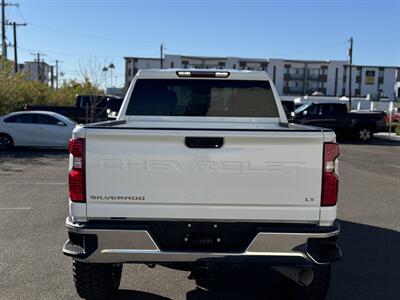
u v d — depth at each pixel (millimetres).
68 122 18391
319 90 116562
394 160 17188
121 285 4973
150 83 5656
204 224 3729
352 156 18406
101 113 25297
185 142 3656
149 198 3686
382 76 117625
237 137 3631
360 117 25531
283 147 3637
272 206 3680
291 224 3703
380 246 6461
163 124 5480
